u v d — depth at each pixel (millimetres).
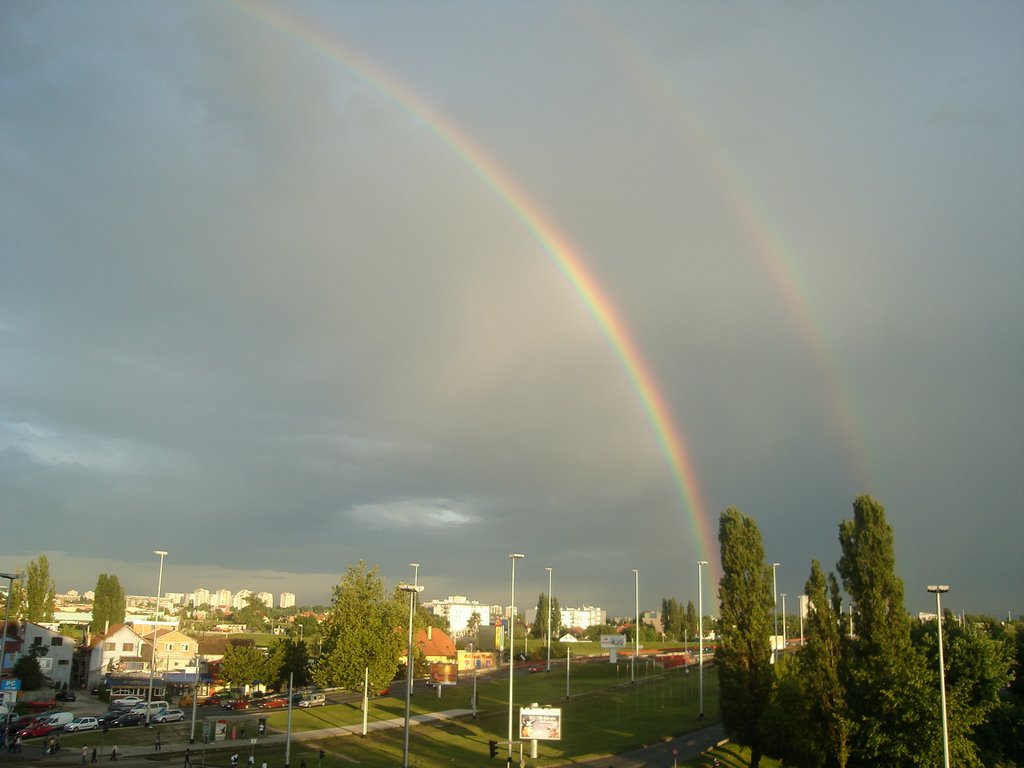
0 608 157750
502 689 137250
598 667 173375
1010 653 62219
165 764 73688
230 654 137250
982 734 66000
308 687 142750
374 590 112750
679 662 182375
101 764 72438
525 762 76438
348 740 89188
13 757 75312
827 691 62438
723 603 76688
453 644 194875
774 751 66500
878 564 63031
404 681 149875
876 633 62062
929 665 62906
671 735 93438
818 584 65312
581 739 90938
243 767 73750
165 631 179125
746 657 74500
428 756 80375
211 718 103625
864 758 61281
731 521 78062
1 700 108375
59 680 148000
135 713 99750
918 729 56625
